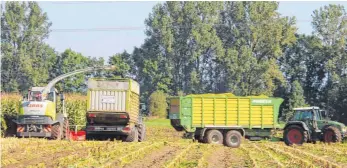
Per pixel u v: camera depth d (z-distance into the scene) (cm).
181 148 9375
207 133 10825
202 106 10938
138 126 11219
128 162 7075
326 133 11075
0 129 10900
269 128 11000
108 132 10431
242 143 11494
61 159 6906
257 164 7069
